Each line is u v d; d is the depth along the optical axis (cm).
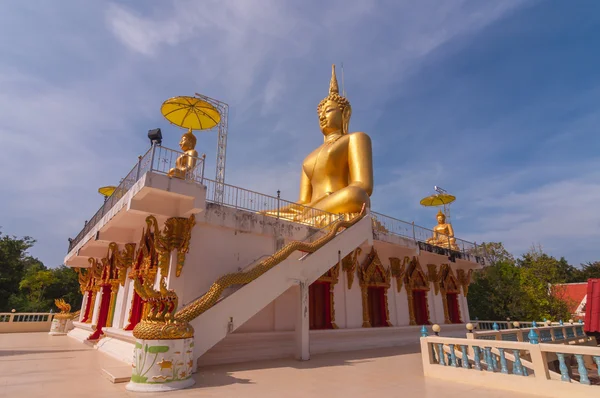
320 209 1645
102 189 2002
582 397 664
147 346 741
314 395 699
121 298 1435
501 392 735
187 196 1028
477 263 2327
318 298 1514
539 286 2680
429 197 2694
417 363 1120
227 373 927
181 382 747
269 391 729
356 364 1095
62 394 681
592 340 1486
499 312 2680
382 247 1773
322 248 1287
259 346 1195
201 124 1395
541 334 1255
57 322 2133
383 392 729
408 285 1922
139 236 1394
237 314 1016
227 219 1209
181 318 822
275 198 1373
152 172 972
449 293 2211
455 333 2091
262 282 1089
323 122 2242
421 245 1902
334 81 2395
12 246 3616
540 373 729
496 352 878
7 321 2452
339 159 2048
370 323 1673
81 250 1833
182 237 1083
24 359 1120
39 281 3731
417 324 1917
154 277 1166
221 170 1516
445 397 692
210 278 1141
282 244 1345
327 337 1450
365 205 1544
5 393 686
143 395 682
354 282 1669
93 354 1240
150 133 1041
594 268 4891
